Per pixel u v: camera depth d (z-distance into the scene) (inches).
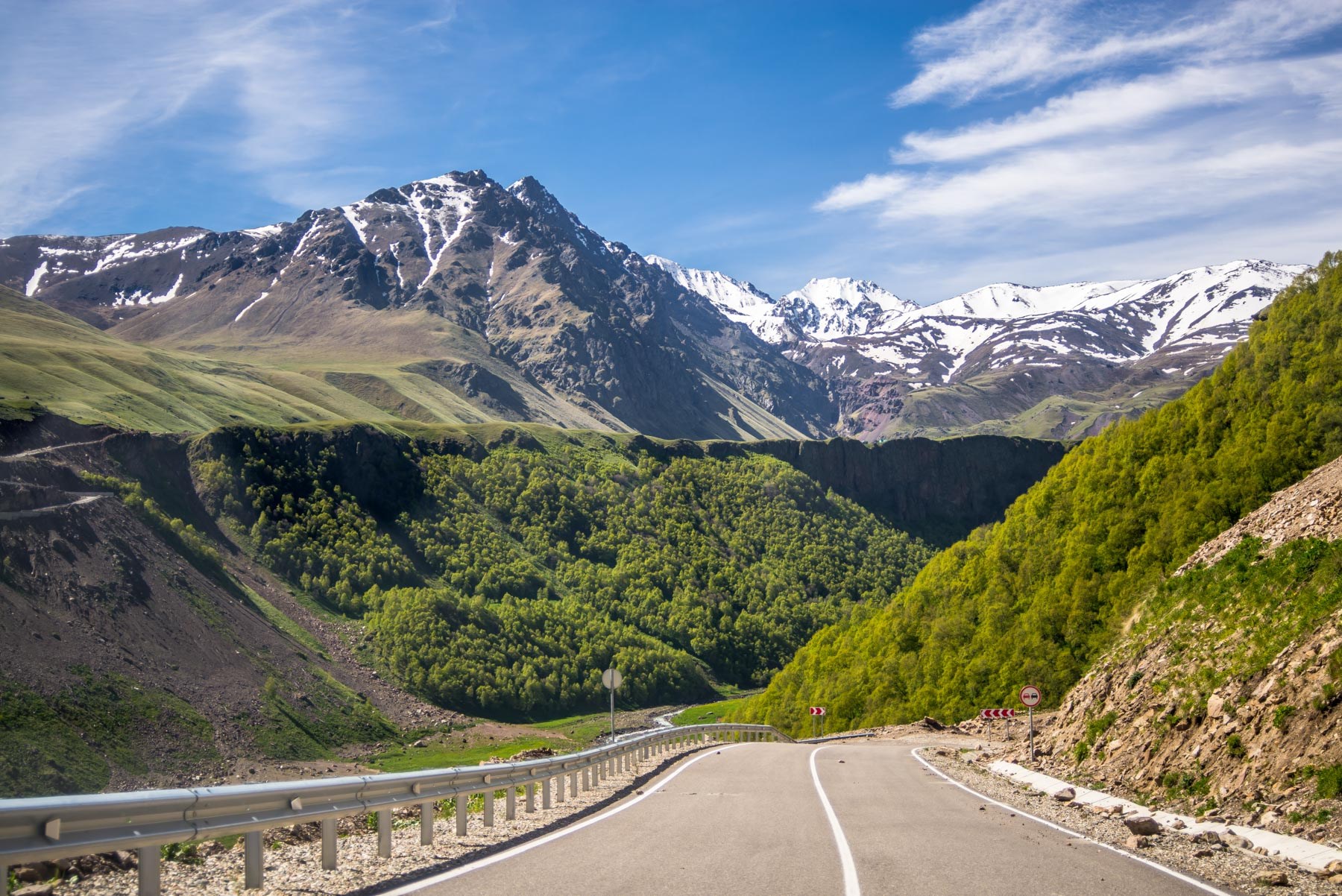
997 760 1215.6
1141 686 987.9
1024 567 2819.9
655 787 892.6
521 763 677.3
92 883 365.7
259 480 6230.3
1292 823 595.8
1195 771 757.3
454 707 4847.4
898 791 858.1
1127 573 2226.9
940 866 465.4
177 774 2849.4
